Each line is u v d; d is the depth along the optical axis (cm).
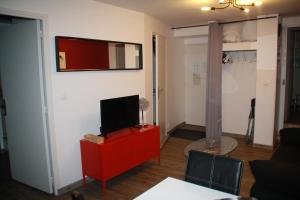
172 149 487
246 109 553
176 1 353
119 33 387
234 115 571
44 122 305
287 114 534
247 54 537
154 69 490
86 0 332
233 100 568
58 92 309
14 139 350
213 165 200
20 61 315
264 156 444
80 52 327
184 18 482
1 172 395
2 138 492
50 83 299
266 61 466
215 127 517
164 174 377
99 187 339
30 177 339
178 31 577
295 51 648
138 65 429
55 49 300
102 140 319
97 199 307
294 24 490
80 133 340
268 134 479
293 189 203
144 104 413
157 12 427
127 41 402
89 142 321
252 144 506
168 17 471
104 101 333
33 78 304
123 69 394
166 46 543
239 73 552
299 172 204
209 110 519
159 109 508
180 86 634
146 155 383
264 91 474
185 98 664
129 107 377
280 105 525
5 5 254
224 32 532
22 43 308
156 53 485
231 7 391
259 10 421
